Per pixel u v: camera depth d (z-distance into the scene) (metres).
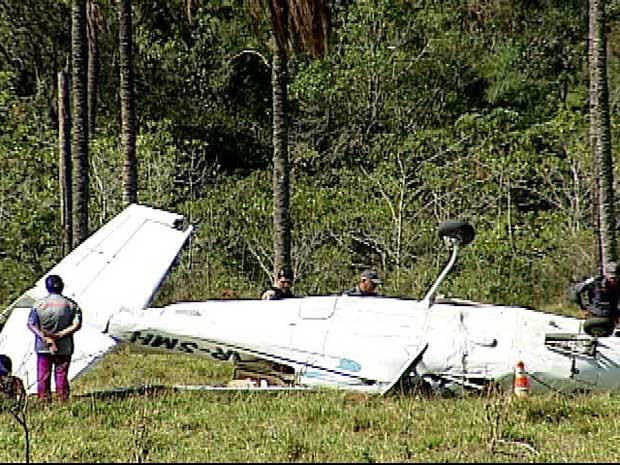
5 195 88.25
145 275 40.06
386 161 105.81
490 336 36.47
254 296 83.19
